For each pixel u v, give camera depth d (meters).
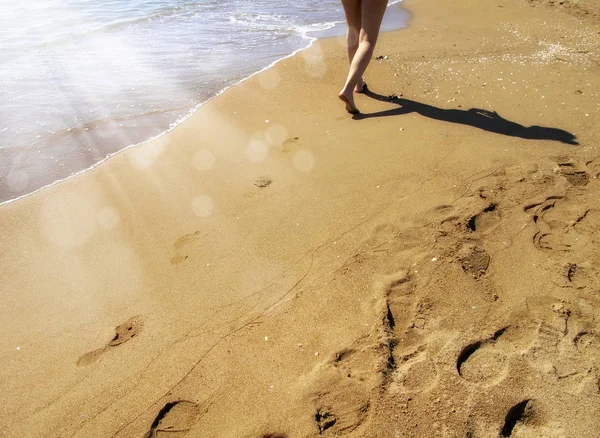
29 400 1.83
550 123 3.41
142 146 3.56
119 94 4.47
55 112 4.14
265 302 2.16
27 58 5.30
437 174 2.92
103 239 2.63
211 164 3.27
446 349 1.87
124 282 2.34
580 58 4.64
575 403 1.64
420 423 1.63
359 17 3.87
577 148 3.07
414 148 3.22
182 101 4.30
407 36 5.73
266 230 2.59
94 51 5.57
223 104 4.18
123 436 1.69
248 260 2.40
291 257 2.40
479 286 2.14
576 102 3.69
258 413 1.71
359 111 3.85
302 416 1.69
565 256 2.26
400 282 2.19
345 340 1.95
